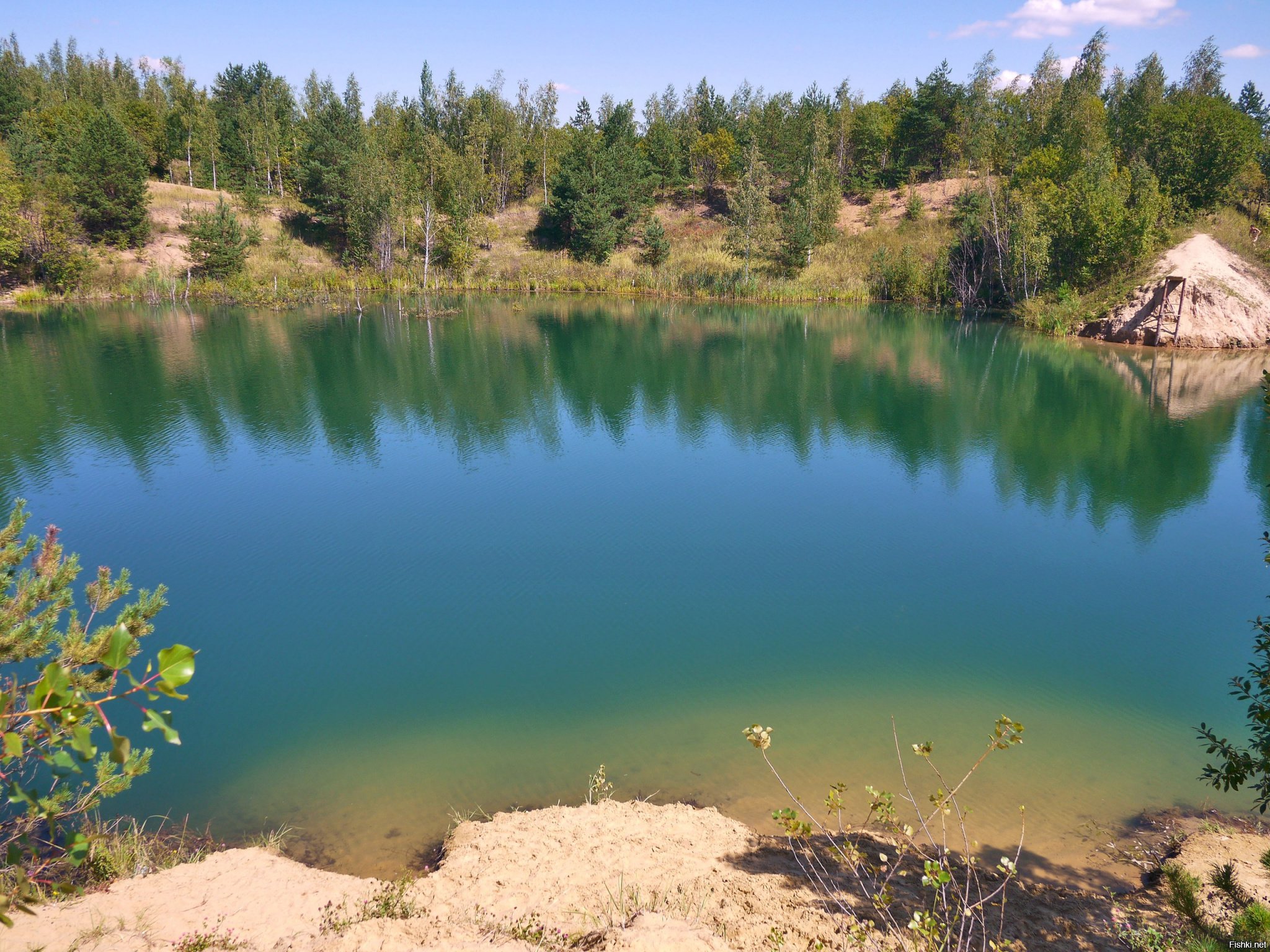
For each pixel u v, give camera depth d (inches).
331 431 1203.2
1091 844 376.8
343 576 709.3
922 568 739.4
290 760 453.4
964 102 3715.6
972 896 321.4
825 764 445.1
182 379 1526.8
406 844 379.2
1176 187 2463.1
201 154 3641.7
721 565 741.9
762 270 3240.7
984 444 1170.6
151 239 2952.8
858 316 2657.5
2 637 289.3
